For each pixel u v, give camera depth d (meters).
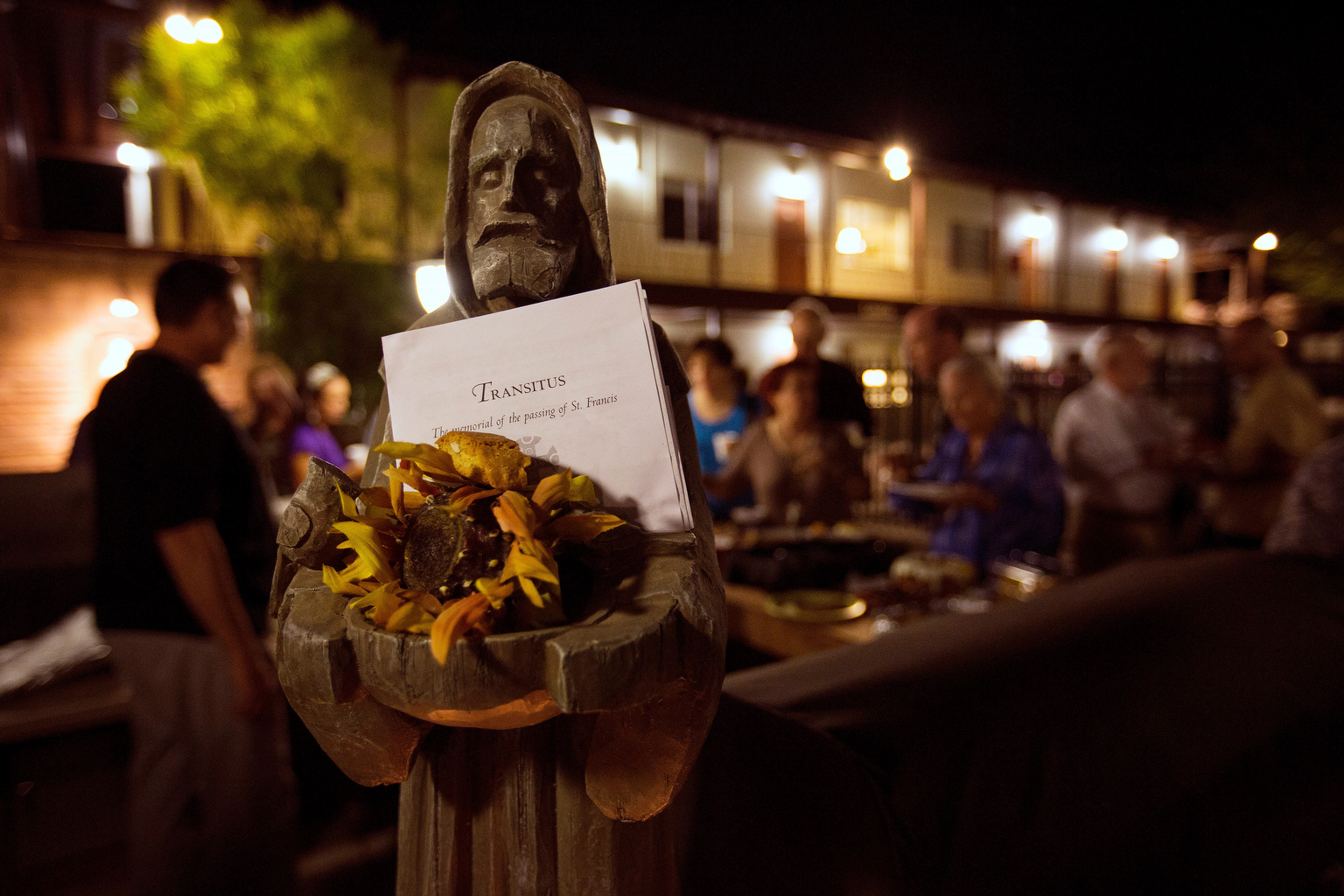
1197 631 1.20
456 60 8.49
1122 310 16.75
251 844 1.84
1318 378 9.18
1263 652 1.18
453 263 0.67
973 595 1.98
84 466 2.96
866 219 13.43
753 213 12.14
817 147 11.88
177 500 1.68
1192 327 16.67
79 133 7.68
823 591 2.13
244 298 1.99
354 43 6.35
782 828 0.84
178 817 1.80
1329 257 10.14
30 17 6.92
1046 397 8.19
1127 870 0.88
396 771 0.61
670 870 0.69
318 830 2.64
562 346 0.60
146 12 7.05
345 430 6.42
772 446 3.00
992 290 14.78
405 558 0.52
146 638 1.78
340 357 6.45
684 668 0.50
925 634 1.18
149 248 6.78
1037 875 0.81
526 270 0.61
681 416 0.66
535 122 0.62
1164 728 1.01
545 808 0.64
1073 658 1.07
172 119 6.07
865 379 7.77
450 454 0.55
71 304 6.52
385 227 6.83
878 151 12.34
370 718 0.57
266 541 1.98
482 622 0.47
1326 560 1.52
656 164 11.05
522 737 0.64
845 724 0.87
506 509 0.50
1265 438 3.07
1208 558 1.52
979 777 0.86
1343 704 1.18
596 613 0.50
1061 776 0.90
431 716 0.51
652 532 0.58
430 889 0.67
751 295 11.29
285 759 1.95
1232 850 0.99
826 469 2.96
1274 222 10.45
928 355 2.95
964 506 2.46
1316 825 1.10
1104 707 1.00
